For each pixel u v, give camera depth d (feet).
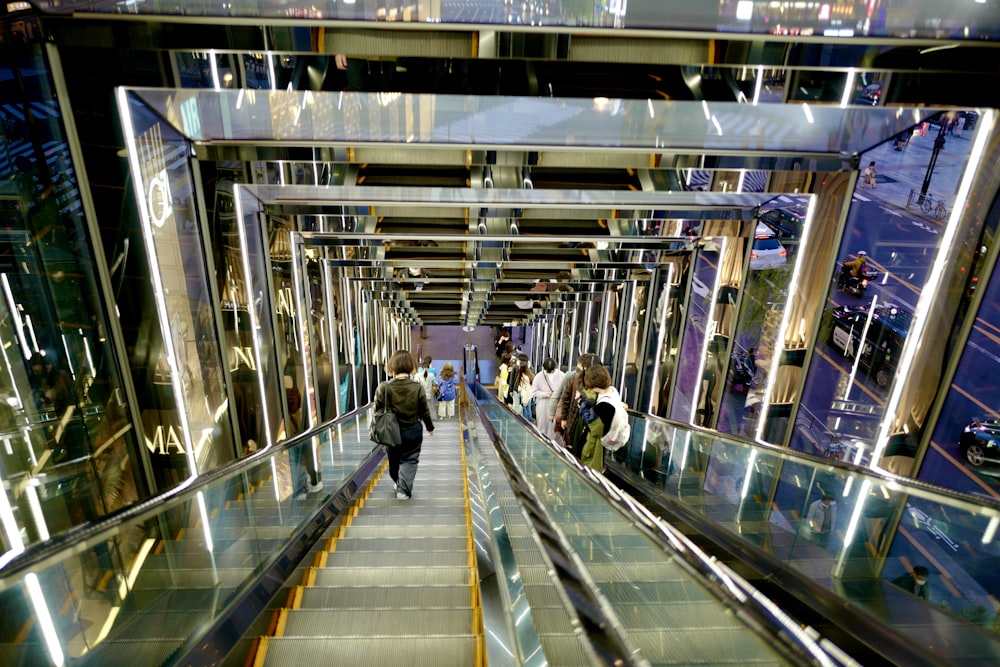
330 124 16.63
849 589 10.61
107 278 13.69
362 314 47.65
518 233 26.96
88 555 6.80
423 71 12.46
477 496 17.43
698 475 18.33
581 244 30.63
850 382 22.88
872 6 11.41
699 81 13.74
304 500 15.99
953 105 12.81
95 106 13.12
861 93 12.89
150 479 15.10
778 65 11.93
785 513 13.16
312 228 25.86
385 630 9.51
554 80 13.43
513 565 9.71
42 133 12.44
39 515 12.10
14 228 12.19
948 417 21.24
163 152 15.70
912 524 9.47
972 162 14.49
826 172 18.17
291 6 11.43
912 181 16.14
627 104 14.33
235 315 20.21
